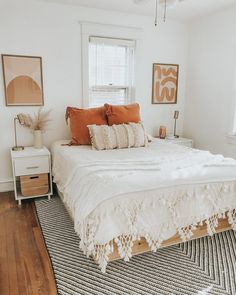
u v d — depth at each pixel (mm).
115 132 2920
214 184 1965
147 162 2232
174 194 1834
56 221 2527
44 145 3396
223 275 1793
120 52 3666
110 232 1641
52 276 1766
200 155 2520
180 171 2016
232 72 3307
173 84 4047
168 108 4102
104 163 2199
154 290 1648
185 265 1896
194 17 3688
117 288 1661
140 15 3582
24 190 2924
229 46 3320
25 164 2869
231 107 3361
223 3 3115
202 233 2062
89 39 3393
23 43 3061
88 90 3486
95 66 3551
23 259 1941
